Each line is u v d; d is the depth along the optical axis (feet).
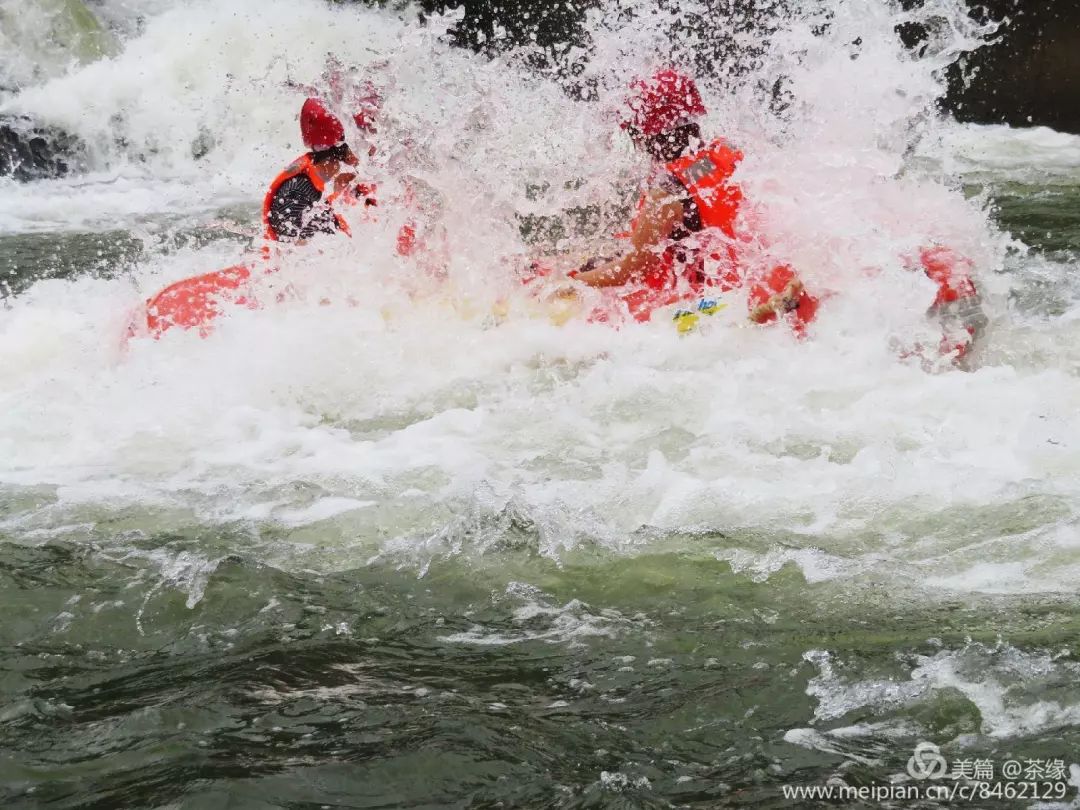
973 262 20.15
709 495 15.56
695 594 13.51
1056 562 13.55
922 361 19.13
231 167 48.88
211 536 15.12
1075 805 9.84
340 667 12.40
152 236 36.35
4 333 21.13
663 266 20.80
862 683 11.66
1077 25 49.67
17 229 37.45
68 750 11.10
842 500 15.21
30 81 49.52
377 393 19.40
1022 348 19.58
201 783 10.55
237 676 12.26
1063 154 45.50
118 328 21.33
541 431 17.81
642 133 20.53
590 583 13.87
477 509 15.49
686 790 10.29
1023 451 16.06
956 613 12.75
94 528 15.40
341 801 10.32
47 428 18.40
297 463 17.17
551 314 21.06
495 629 13.07
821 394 18.24
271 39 52.24
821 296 19.84
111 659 12.66
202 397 19.34
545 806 10.16
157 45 51.47
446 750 10.92
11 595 13.85
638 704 11.55
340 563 14.48
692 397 18.47
